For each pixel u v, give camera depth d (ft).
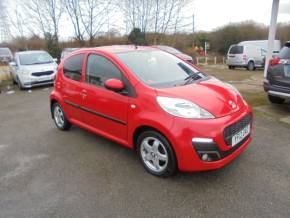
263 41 57.98
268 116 17.80
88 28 67.10
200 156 9.28
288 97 17.34
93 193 9.89
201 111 9.47
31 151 13.97
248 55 55.88
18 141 15.49
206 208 8.79
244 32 103.30
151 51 13.88
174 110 9.59
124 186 10.25
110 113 12.03
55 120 17.42
